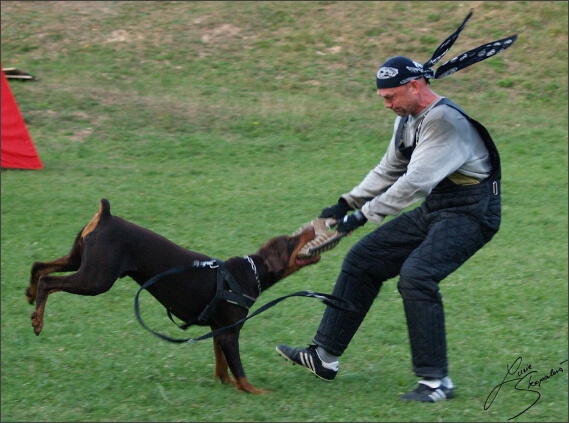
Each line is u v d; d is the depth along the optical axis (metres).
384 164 6.80
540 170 16.70
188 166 17.03
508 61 24.00
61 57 24.81
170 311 6.74
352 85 23.00
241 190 15.06
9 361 7.55
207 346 8.10
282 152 18.30
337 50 25.08
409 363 7.54
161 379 7.05
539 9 26.31
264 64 24.34
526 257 11.38
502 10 26.56
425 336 6.32
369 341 8.26
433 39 25.36
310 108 21.14
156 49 25.42
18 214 13.18
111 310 9.24
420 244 6.60
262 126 19.91
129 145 18.55
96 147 18.38
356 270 6.84
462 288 9.97
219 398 6.46
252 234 12.43
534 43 24.77
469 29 25.78
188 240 12.10
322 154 18.11
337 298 6.60
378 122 20.23
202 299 6.54
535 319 8.86
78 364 7.45
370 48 25.12
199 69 24.09
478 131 6.37
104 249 6.36
